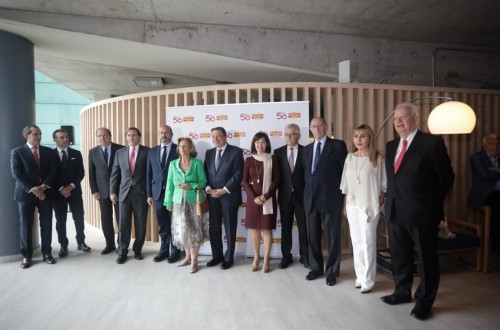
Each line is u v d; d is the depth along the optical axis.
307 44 5.45
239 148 3.88
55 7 4.41
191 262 3.97
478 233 3.73
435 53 5.85
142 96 5.04
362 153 3.13
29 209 3.97
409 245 2.81
